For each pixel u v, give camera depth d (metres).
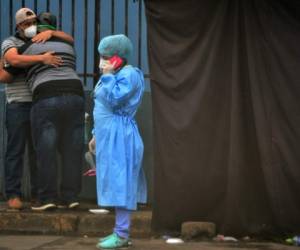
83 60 14.23
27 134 13.03
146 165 13.66
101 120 10.29
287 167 11.06
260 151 11.11
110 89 10.15
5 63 12.72
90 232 12.06
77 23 14.24
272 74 11.16
